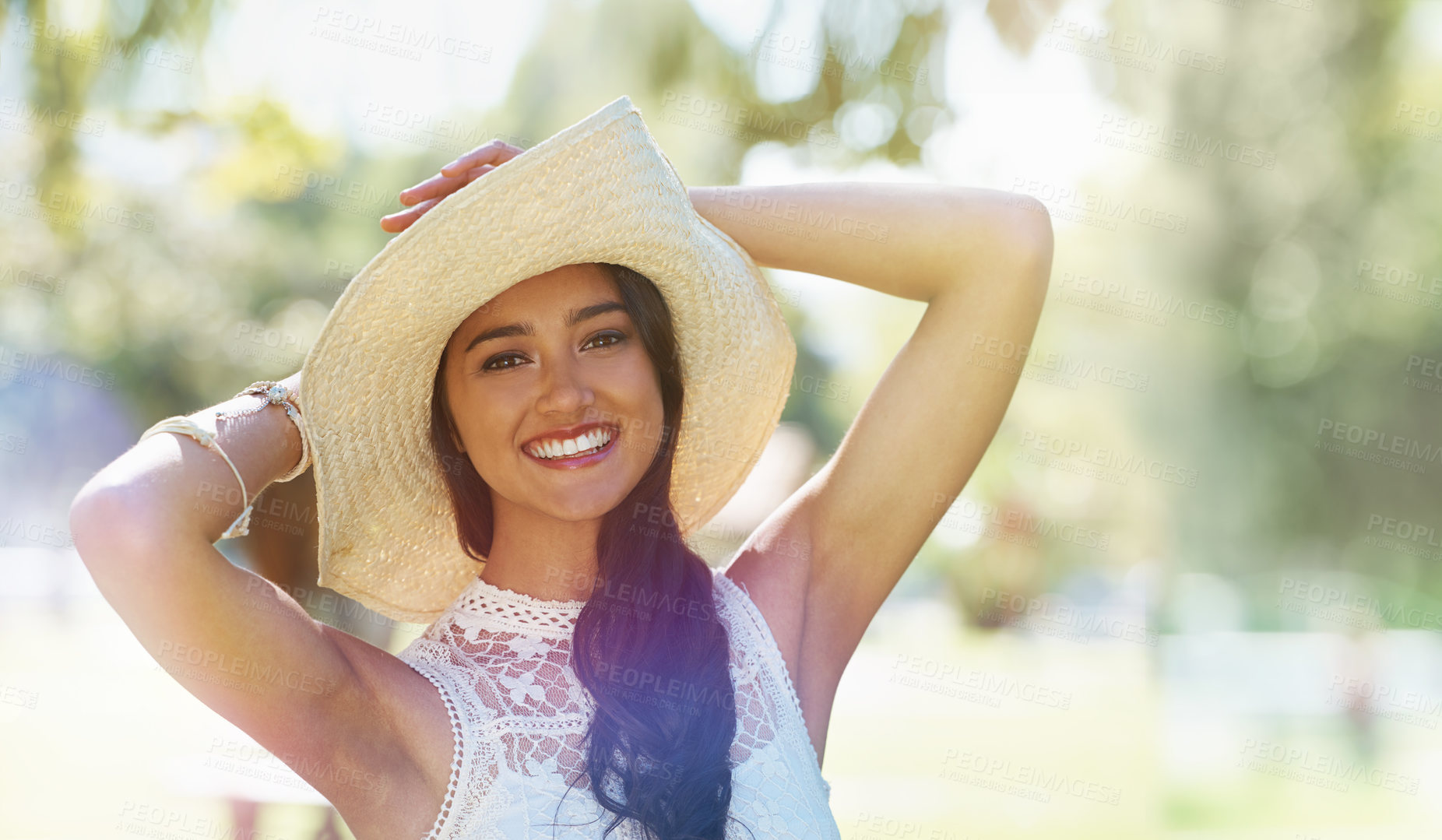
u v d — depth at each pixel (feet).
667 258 5.74
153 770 21.36
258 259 36.27
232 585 4.49
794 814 5.46
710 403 6.61
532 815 5.05
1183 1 22.29
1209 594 65.16
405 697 5.08
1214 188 28.73
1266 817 25.13
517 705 5.30
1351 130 28.22
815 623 6.31
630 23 13.16
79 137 13.33
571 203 5.26
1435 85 28.04
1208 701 44.45
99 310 31.27
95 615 48.49
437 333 5.46
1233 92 27.09
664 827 5.08
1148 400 33.47
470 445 5.65
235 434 4.93
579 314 5.54
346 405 5.43
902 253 6.32
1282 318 32.42
